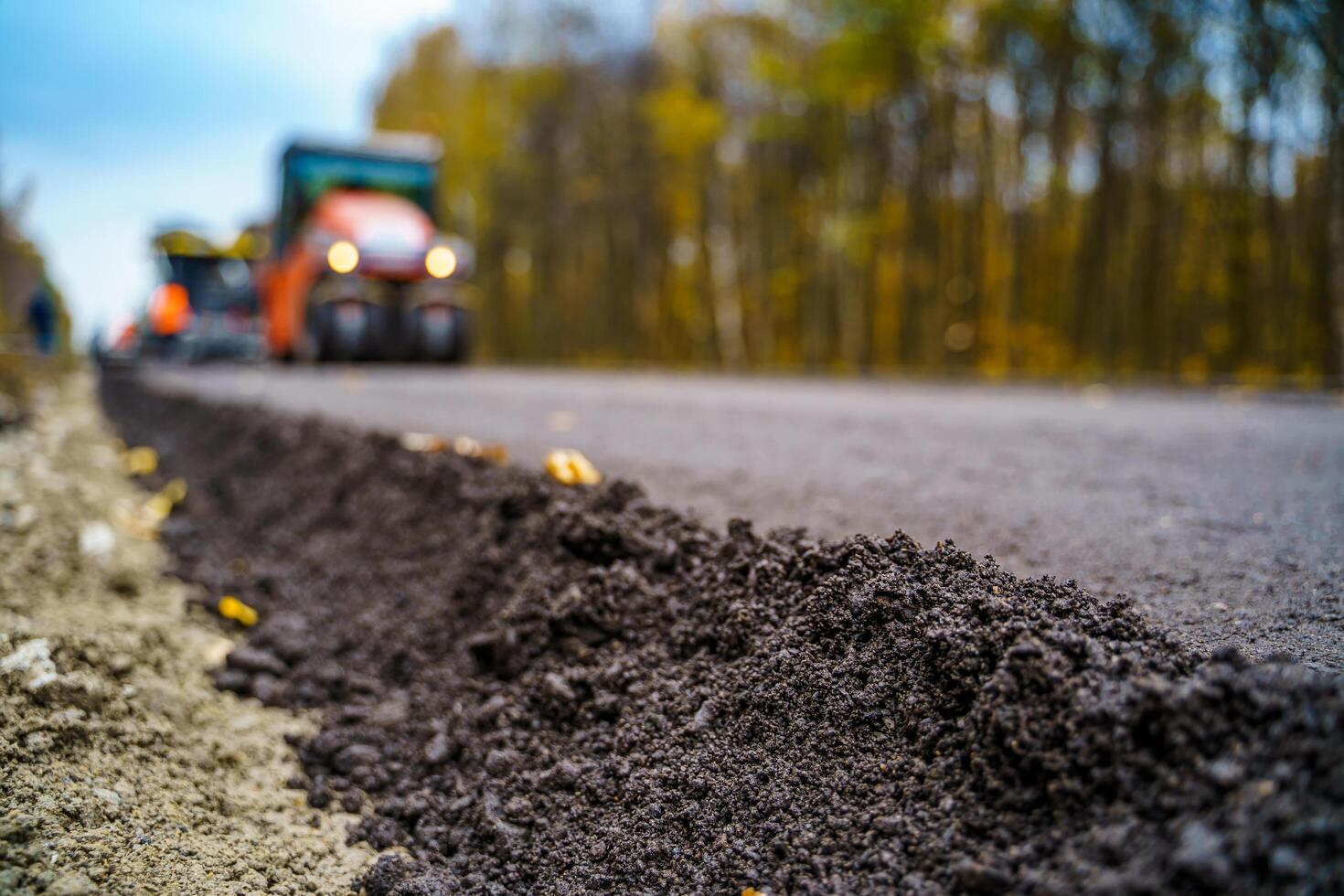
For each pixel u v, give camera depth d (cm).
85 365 1795
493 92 2862
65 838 153
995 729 122
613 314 2833
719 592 193
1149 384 1031
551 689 190
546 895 149
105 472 580
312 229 1130
